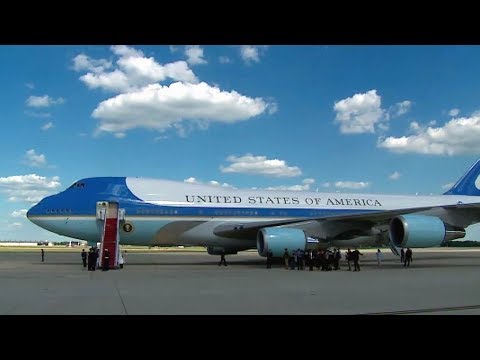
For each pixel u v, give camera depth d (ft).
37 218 85.51
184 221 89.04
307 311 32.76
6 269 78.48
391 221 83.56
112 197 86.58
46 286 49.21
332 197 102.63
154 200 88.33
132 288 47.52
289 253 82.38
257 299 39.09
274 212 95.40
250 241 93.30
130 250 234.38
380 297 40.68
